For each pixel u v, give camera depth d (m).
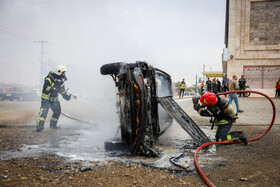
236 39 21.28
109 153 3.99
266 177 2.99
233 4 21.23
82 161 3.48
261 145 4.52
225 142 4.41
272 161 3.61
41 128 5.63
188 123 4.51
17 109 12.13
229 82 9.38
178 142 4.81
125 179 2.82
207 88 20.12
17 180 2.67
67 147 4.30
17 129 5.80
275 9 20.55
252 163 3.51
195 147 4.41
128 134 4.04
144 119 3.73
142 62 4.20
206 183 2.76
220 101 4.37
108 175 2.93
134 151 3.88
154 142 4.27
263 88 21.03
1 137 4.87
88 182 2.69
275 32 20.62
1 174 2.84
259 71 21.09
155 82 4.32
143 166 3.33
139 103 3.71
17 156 3.66
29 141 4.65
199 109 4.45
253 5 20.92
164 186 2.68
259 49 20.78
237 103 9.12
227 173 3.12
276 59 20.61
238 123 7.16
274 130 6.06
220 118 4.54
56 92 5.91
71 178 2.79
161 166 3.34
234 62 21.44
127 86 4.13
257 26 20.92
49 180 2.70
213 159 3.70
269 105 11.80
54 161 3.43
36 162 3.37
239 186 2.73
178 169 3.20
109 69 4.72
